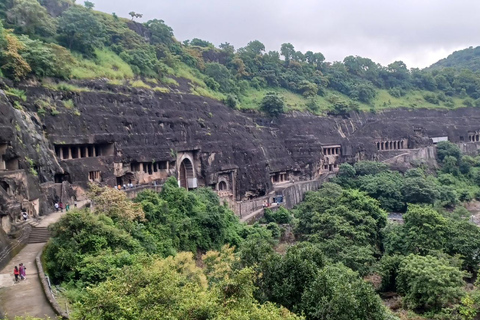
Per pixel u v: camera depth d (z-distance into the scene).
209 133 71.88
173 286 20.25
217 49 120.00
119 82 62.31
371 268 44.25
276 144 90.25
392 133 113.25
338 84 135.12
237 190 74.56
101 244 31.81
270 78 119.50
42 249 32.31
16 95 44.88
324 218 52.41
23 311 23.48
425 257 40.78
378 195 80.06
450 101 137.75
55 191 44.66
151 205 44.56
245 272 22.48
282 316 21.94
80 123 51.44
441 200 79.38
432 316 36.66
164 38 99.06
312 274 26.44
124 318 17.42
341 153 102.56
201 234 48.94
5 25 59.06
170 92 70.25
